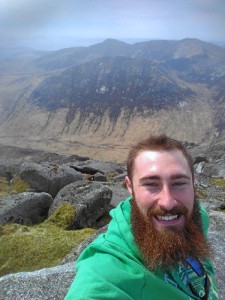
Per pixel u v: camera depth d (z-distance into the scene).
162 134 0.59
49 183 3.11
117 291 0.49
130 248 0.54
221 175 5.48
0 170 4.35
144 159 0.55
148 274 0.52
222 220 1.58
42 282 1.05
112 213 0.59
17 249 1.64
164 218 0.53
